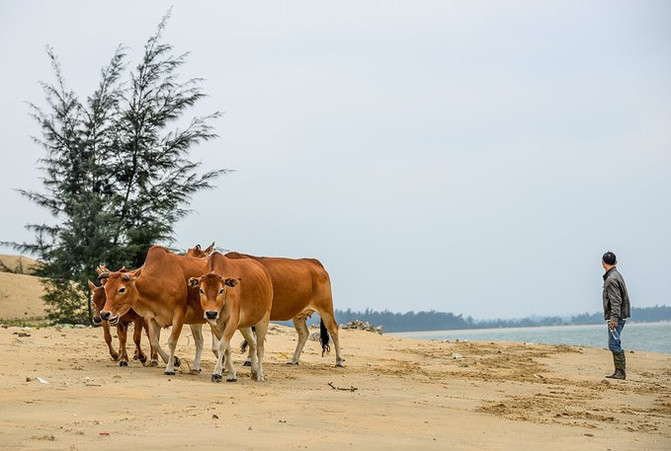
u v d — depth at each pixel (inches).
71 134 1238.3
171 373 542.6
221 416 369.1
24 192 1200.8
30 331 794.8
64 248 1162.0
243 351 642.2
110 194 1263.5
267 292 549.6
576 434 379.6
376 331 1174.3
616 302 663.8
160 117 1266.0
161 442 302.7
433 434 354.0
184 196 1274.6
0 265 1728.6
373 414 397.1
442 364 756.0
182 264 580.1
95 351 674.8
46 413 362.0
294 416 376.8
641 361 820.6
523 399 500.7
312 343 886.4
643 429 407.8
